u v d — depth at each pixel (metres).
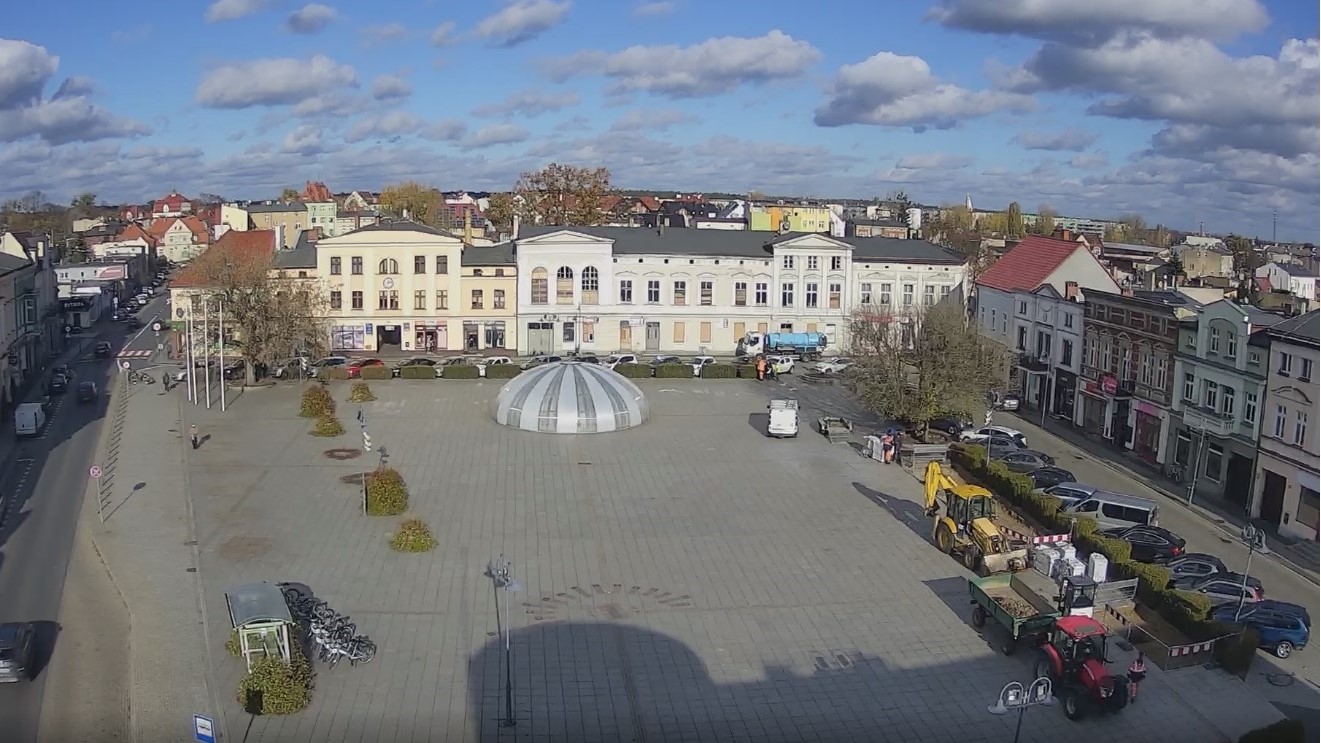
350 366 97.44
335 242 109.19
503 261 112.69
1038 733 34.09
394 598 43.75
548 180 160.50
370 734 32.72
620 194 194.75
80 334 130.50
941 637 41.03
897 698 36.09
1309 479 54.22
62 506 56.53
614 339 113.06
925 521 56.19
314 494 59.06
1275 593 47.41
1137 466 70.38
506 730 33.19
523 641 39.78
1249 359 59.81
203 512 55.47
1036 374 88.00
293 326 92.69
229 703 34.53
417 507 57.03
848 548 51.41
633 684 36.56
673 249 112.38
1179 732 34.38
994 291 97.50
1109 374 76.94
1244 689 37.50
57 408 83.56
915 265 115.50
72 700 34.97
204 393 89.69
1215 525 57.62
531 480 62.84
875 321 90.31
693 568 48.22
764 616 42.78
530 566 48.00
